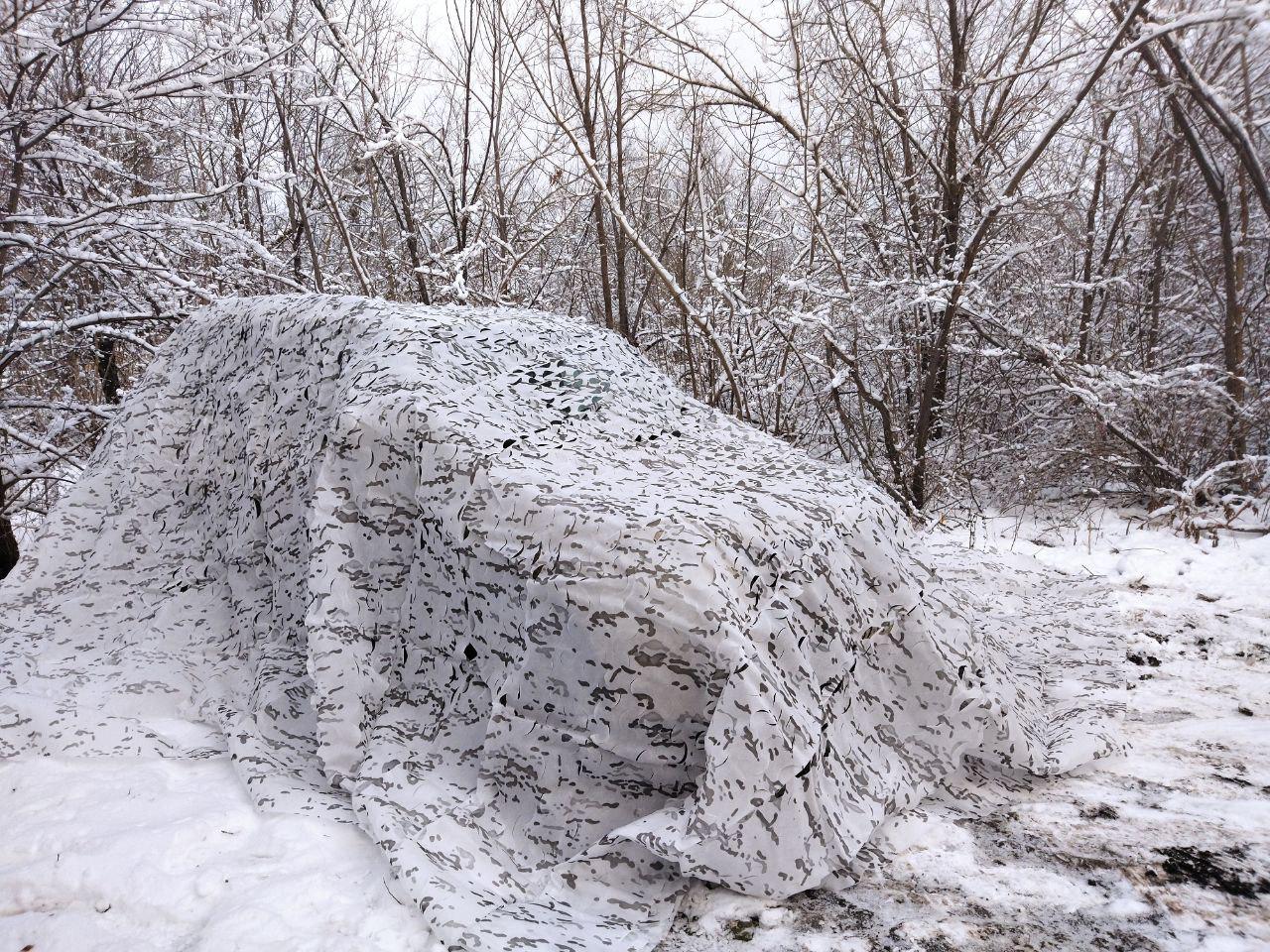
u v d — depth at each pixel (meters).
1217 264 5.26
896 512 2.40
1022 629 3.24
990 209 4.73
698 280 6.67
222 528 2.98
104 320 5.16
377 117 6.71
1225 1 3.50
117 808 2.02
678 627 1.71
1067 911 1.64
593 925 1.62
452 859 1.75
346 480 2.27
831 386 5.25
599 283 7.62
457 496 2.05
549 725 1.86
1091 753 2.22
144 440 3.24
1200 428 4.97
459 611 2.10
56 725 2.36
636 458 2.32
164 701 2.55
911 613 2.14
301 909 1.66
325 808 1.99
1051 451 5.48
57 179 5.28
